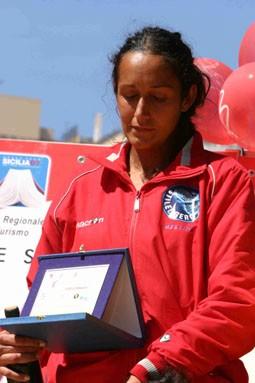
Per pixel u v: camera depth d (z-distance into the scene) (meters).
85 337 4.72
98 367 4.88
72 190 5.22
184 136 5.17
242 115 6.65
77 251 5.02
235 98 6.66
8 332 4.82
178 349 4.54
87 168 5.32
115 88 5.15
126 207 5.00
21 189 6.75
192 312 4.68
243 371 4.93
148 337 4.80
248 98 6.62
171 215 4.89
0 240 6.72
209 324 4.57
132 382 4.53
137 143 5.00
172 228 4.86
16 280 6.68
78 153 6.72
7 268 6.71
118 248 4.81
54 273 4.89
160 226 4.88
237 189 4.89
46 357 5.22
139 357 4.81
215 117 7.12
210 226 4.84
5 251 6.71
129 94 4.95
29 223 6.72
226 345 4.59
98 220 5.04
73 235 5.15
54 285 4.84
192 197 4.92
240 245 4.74
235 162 5.01
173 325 4.75
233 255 4.72
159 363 4.54
